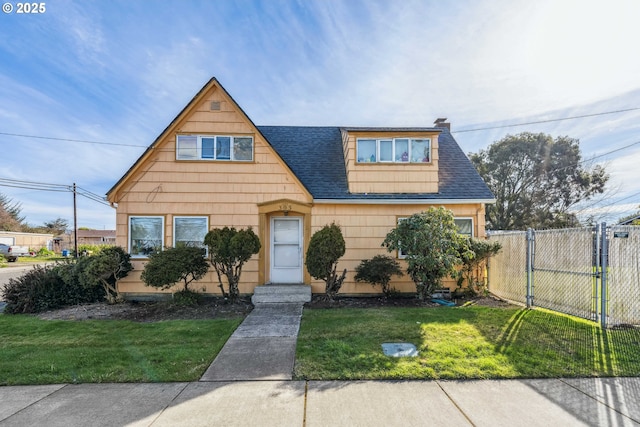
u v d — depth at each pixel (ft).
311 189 33.88
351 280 33.01
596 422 10.62
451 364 14.99
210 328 21.21
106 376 14.15
